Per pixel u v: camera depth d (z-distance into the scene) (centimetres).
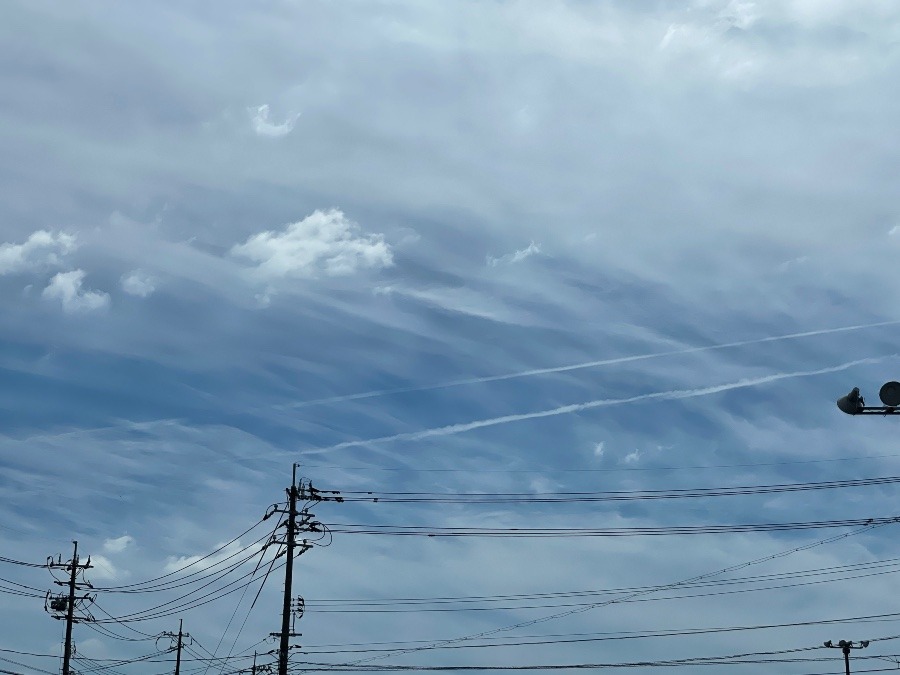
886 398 4069
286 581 6925
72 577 8900
